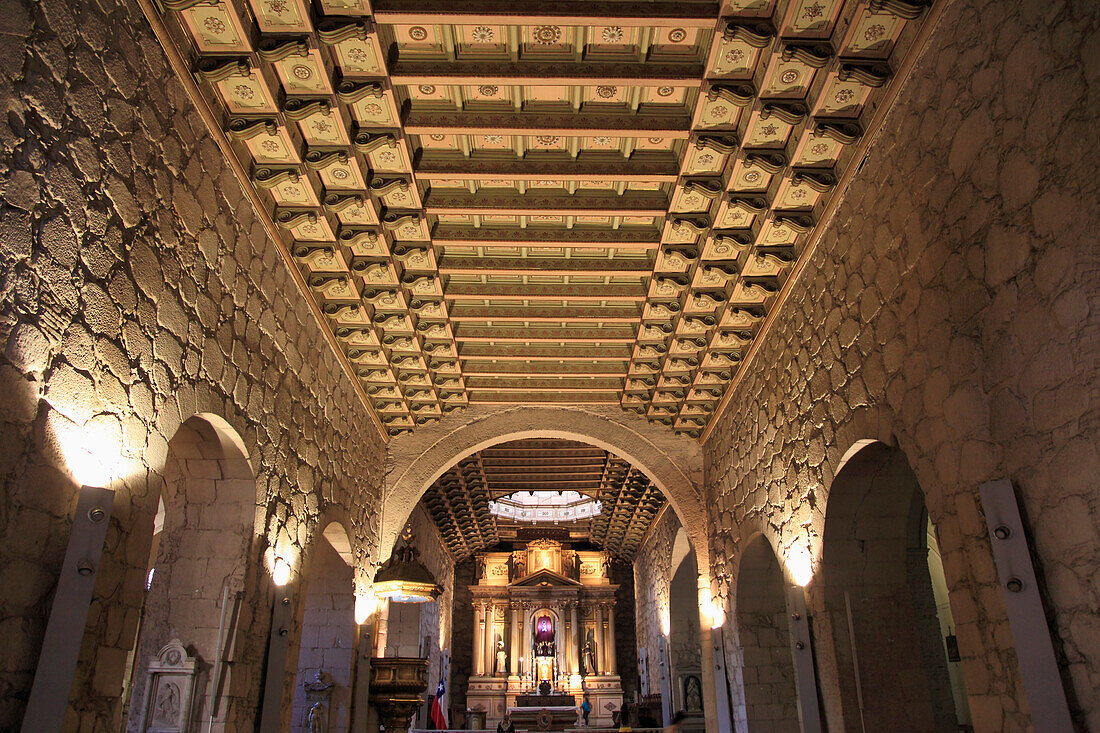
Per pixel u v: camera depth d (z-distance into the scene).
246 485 7.57
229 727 6.95
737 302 9.91
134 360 5.41
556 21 6.06
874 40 6.12
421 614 19.83
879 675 7.95
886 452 7.57
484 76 6.63
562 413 14.17
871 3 5.71
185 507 7.53
